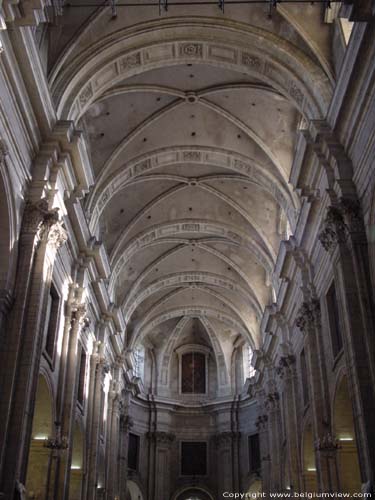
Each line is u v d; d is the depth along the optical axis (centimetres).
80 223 1995
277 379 3053
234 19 1873
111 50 1867
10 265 1405
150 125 2383
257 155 2452
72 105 1783
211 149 2500
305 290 2134
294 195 2291
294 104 1936
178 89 2244
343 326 1555
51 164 1623
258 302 3297
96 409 2467
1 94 1296
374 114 1419
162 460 3850
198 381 4238
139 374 4094
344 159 1628
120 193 2702
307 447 2306
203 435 4028
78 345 2097
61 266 1911
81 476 2181
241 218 2914
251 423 3847
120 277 3216
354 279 1528
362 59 1416
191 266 3441
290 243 2239
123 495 3331
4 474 1257
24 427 1333
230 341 4222
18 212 1458
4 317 1384
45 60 1744
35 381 1438
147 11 1858
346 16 1283
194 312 3959
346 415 1817
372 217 1495
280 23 1859
